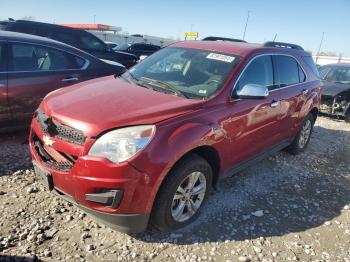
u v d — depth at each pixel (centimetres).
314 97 584
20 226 328
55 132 316
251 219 385
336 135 810
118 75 461
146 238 329
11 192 382
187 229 351
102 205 292
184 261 306
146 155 288
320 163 595
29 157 471
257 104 416
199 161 334
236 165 418
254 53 434
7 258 286
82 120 300
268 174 515
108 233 330
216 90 373
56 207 362
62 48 558
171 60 439
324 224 397
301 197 455
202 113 342
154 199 304
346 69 1067
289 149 608
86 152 288
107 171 281
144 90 372
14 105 503
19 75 504
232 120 373
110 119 297
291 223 390
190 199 346
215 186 393
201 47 449
